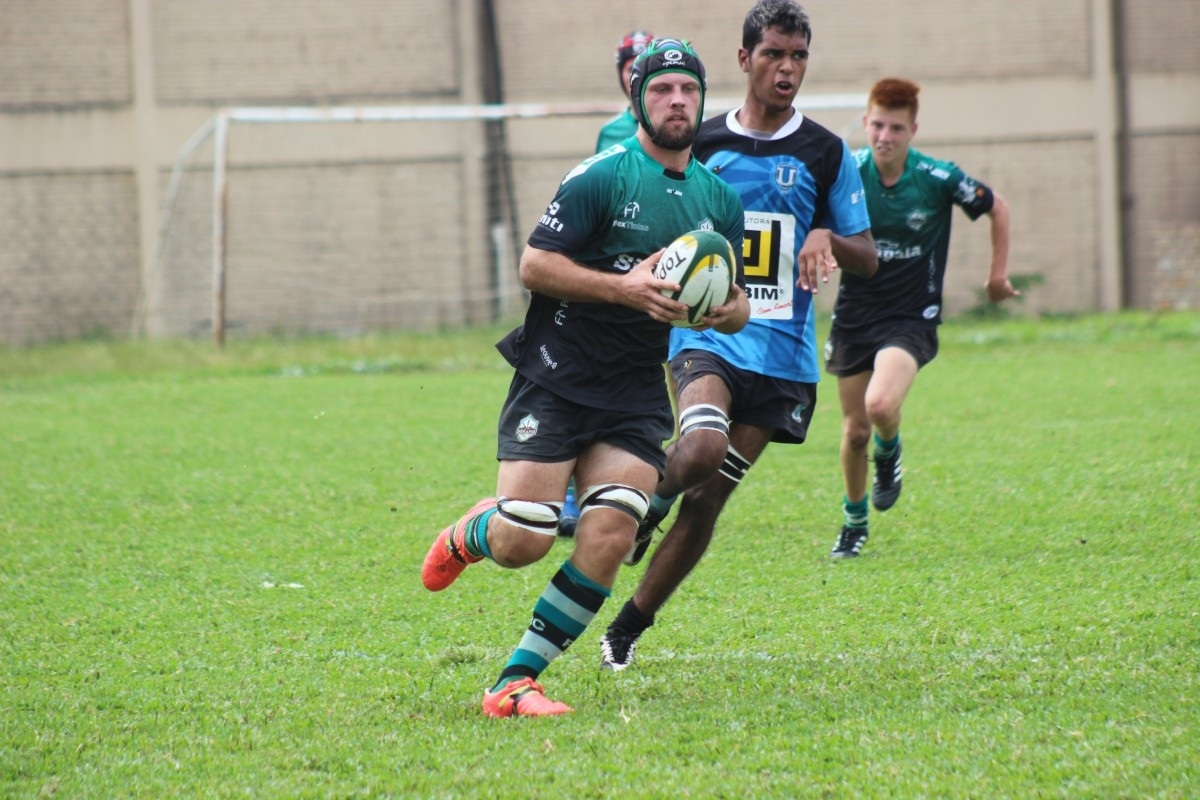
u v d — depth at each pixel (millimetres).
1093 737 13273
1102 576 21000
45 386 56156
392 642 18406
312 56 87062
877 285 25344
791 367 18453
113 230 86125
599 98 88750
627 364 15023
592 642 18359
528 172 88188
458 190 87812
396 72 87500
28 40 84750
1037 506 27047
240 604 20672
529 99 88500
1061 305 89438
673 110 14734
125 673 16906
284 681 16484
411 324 87812
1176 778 12031
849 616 19250
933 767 12562
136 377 59156
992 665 16266
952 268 89000
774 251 18656
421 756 13305
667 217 15000
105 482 32281
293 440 39125
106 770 13062
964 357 60656
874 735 13617
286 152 86375
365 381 56219
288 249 86812
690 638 18312
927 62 88812
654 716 14531
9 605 20750
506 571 22641
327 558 23953
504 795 12109
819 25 88500
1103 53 88500
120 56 85562
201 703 15516
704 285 14383
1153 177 89312
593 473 14977
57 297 85938
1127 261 89375
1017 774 12281
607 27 88500
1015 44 88688
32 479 32812
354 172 87000
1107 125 88812
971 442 35969
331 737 14031
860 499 23656
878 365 24547
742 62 19047
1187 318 74750
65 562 23781
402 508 28625
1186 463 31125
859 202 19078
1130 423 38562
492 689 14938
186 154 74625
